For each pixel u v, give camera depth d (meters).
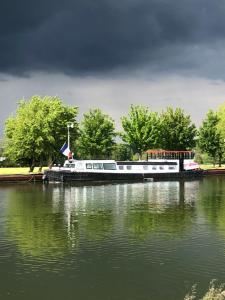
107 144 102.31
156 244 28.97
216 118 116.62
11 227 34.72
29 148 86.81
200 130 116.88
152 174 84.00
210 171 101.62
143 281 21.94
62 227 34.66
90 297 20.06
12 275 22.81
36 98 90.31
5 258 25.75
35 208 45.25
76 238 30.70
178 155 94.69
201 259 25.45
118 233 32.34
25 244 29.05
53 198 53.88
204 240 30.00
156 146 108.94
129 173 81.88
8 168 113.31
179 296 20.11
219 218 38.56
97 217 39.41
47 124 85.75
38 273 23.16
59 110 88.69
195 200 51.75
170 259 25.50
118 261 25.16
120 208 45.03
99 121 101.25
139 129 107.75
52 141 85.75
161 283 21.69
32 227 34.72
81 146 101.62
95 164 80.12
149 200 51.72
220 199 52.59
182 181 83.00
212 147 115.81
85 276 22.66
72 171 76.50
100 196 56.06
